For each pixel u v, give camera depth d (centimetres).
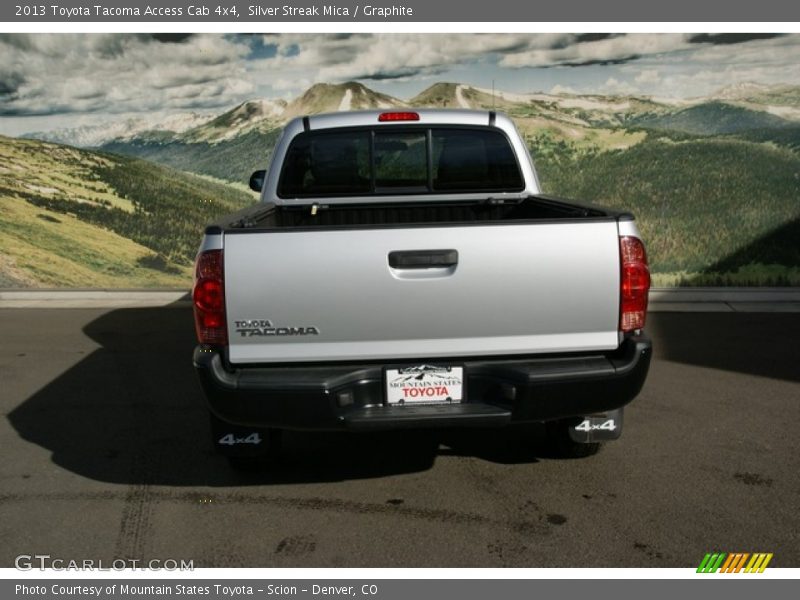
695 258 870
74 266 941
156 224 941
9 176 929
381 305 343
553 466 424
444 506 381
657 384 555
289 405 346
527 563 331
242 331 345
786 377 565
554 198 471
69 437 481
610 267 346
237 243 343
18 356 662
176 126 933
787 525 356
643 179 876
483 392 356
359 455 446
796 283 846
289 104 924
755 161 840
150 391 567
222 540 354
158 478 421
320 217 509
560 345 351
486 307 345
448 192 510
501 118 512
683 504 377
